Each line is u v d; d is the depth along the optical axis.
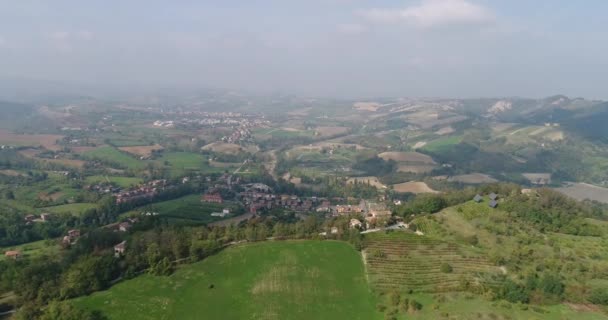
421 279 156.38
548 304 137.75
